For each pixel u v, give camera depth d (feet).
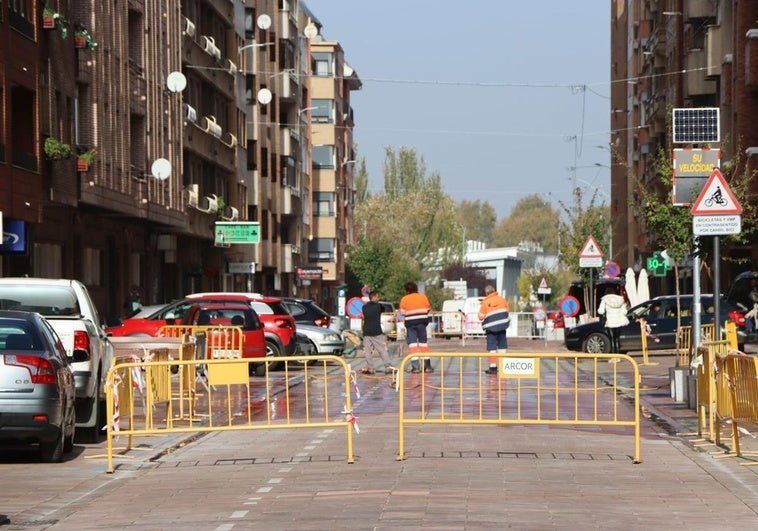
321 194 491.31
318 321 215.31
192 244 293.23
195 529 53.42
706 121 118.01
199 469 74.95
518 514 55.36
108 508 60.75
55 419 77.46
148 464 78.33
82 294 93.15
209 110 302.25
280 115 403.34
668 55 338.54
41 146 172.86
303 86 456.86
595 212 333.83
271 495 62.75
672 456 78.64
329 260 489.67
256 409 109.81
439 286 615.98
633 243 445.37
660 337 205.36
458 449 81.20
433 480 66.54
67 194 183.21
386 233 610.65
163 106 244.42
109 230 226.17
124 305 224.94
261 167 360.69
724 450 80.79
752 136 217.97
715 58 253.03
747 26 219.00
